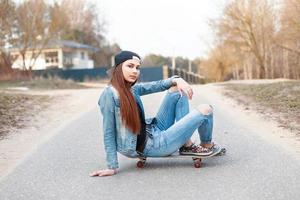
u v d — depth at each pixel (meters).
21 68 38.12
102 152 6.23
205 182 4.55
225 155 5.73
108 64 69.75
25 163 5.77
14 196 4.39
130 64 4.89
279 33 32.34
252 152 5.89
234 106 11.60
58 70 41.09
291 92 13.18
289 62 37.31
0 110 10.70
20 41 32.44
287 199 3.98
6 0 28.20
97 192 4.39
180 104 5.18
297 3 28.08
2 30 29.27
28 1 32.38
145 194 4.26
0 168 5.61
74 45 58.94
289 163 5.25
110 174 4.95
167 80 5.17
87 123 9.14
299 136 7.11
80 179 4.87
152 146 4.98
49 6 34.06
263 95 13.41
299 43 31.25
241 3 34.56
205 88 18.59
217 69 50.16
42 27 33.22
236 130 7.78
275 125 8.28
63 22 35.06
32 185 4.74
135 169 5.17
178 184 4.52
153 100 13.30
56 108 11.93
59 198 4.27
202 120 4.93
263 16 34.06
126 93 4.84
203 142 5.16
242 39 35.41
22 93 16.11
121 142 4.95
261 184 4.43
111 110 4.87
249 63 40.94
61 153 6.29
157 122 5.25
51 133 8.13
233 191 4.25
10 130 8.45
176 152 5.12
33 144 7.14
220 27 35.69
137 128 4.85
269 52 36.03
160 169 5.12
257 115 9.72
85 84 29.91
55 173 5.18
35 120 9.71
